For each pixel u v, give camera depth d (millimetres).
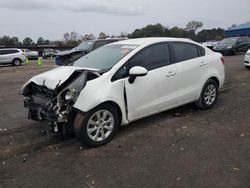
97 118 4520
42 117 4664
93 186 3449
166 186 3381
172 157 4109
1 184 3561
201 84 6086
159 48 5406
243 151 4234
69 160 4137
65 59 15414
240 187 3318
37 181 3607
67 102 4352
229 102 7008
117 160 4082
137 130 5223
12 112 6832
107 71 4695
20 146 4707
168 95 5461
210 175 3586
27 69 19594
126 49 5215
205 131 5086
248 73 11742
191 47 6027
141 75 4656
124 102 4809
